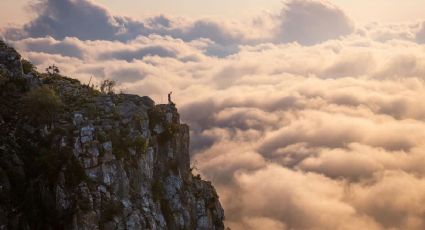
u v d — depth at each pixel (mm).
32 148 110312
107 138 112562
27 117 114250
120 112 123375
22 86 123875
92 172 107750
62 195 103938
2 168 104000
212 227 137000
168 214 122562
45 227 102625
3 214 99375
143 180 116812
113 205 107375
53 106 116250
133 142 116750
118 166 110812
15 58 127938
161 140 128125
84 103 124625
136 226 108812
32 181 105188
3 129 109812
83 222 101688
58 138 110812
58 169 106562
